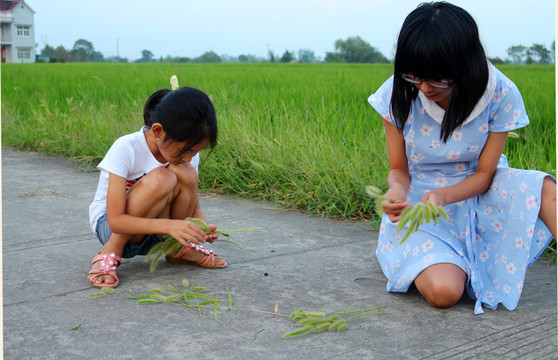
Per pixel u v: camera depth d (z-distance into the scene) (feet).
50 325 7.81
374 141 16.10
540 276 9.86
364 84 34.42
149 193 9.11
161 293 8.93
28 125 24.94
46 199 15.33
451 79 7.77
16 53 237.45
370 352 7.10
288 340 7.42
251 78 43.45
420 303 8.68
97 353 7.04
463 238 9.05
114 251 9.54
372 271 10.04
